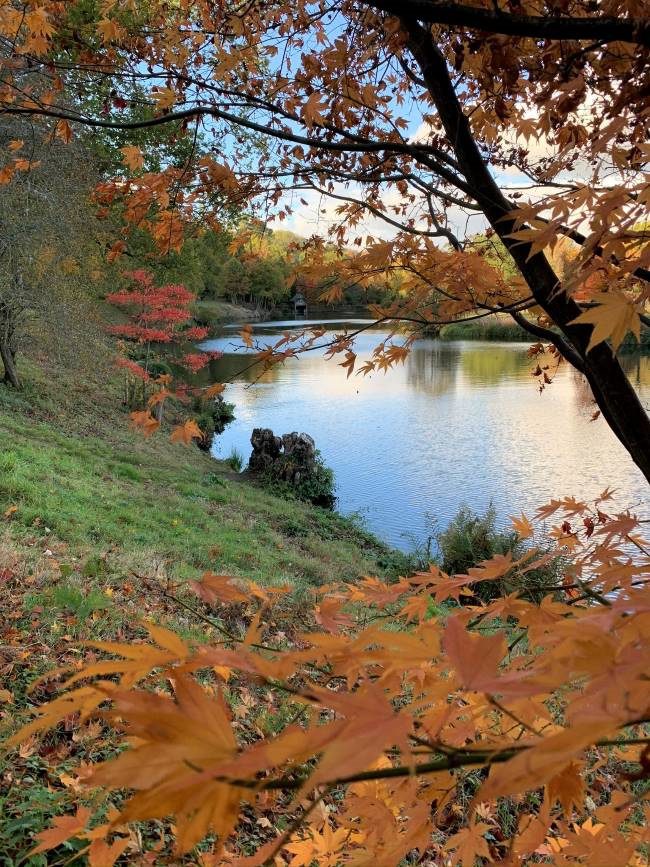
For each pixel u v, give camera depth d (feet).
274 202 8.46
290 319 161.79
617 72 5.64
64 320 39.17
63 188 34.55
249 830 7.79
